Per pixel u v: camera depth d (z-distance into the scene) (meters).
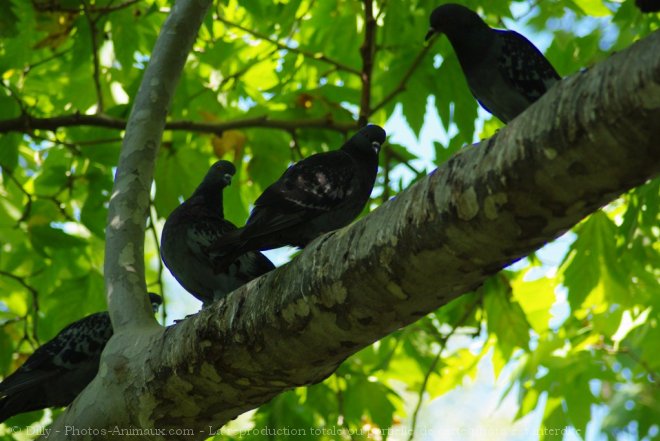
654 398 14.89
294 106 12.91
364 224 5.43
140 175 8.47
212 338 6.20
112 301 7.66
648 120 3.95
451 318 12.81
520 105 8.84
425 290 5.25
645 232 11.73
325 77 14.20
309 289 5.64
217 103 13.21
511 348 12.33
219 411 6.63
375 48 12.80
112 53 13.88
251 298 6.05
